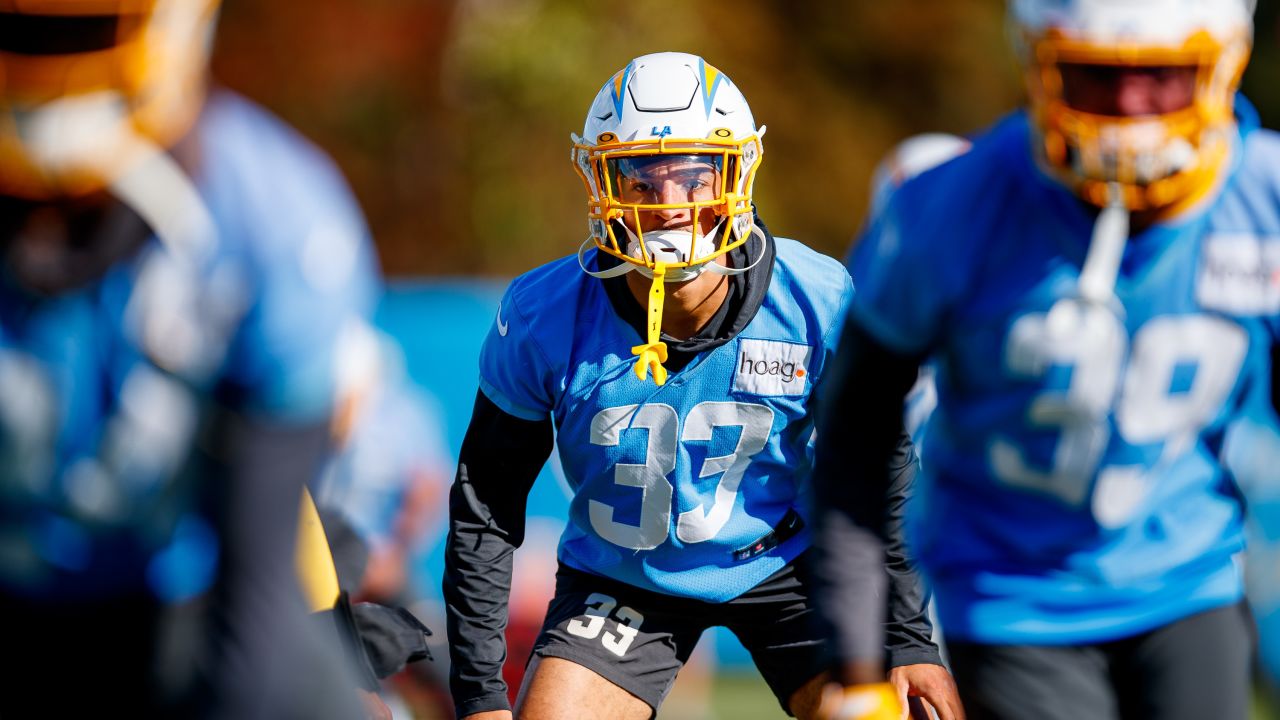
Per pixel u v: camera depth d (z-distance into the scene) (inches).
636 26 2124.8
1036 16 379.6
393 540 775.1
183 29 313.7
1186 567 419.8
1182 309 390.0
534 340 483.8
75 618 353.1
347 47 2305.6
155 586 353.4
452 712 736.3
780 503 510.0
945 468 429.1
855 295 401.7
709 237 468.8
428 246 2313.0
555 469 1175.0
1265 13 2429.9
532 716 494.0
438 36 2297.0
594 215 480.4
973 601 427.2
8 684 359.6
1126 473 405.4
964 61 2362.2
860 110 2347.4
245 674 331.3
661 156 468.1
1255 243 389.7
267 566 330.3
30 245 311.9
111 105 309.6
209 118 319.0
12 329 315.3
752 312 478.6
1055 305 386.9
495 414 494.3
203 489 336.2
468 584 489.1
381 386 772.6
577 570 526.6
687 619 521.7
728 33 2219.5
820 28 2337.6
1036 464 406.9
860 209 2305.6
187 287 313.4
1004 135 393.4
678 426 484.1
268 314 317.7
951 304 392.8
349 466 740.0
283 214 318.7
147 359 316.5
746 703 1165.7
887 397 404.5
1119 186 380.5
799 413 489.4
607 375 481.7
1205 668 418.3
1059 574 420.5
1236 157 390.0
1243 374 401.1
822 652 509.0
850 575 399.5
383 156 2331.4
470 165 2182.6
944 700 491.5
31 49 304.2
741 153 473.4
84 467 326.6
